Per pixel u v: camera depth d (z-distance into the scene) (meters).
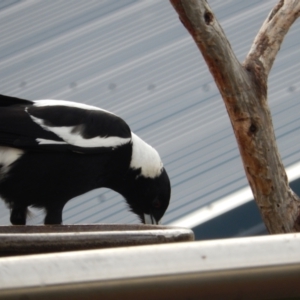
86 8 20.47
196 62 18.31
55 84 17.69
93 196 15.38
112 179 12.94
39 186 11.45
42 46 19.16
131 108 17.11
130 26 19.66
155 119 16.89
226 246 4.58
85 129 11.88
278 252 4.58
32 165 11.36
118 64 18.31
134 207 13.65
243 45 18.30
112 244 6.25
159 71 18.11
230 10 19.81
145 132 16.59
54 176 11.54
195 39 8.13
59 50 18.92
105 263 4.43
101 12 20.19
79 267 4.39
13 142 11.27
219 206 15.12
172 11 19.97
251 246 4.59
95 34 19.41
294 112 17.34
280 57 18.91
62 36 19.38
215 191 15.48
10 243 6.04
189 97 17.45
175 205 15.36
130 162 12.75
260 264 4.55
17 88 17.69
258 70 8.63
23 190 11.39
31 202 11.52
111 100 17.17
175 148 16.44
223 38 8.14
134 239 6.36
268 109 8.65
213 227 15.18
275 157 8.73
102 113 12.28
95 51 18.80
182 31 19.25
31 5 20.75
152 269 4.45
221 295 4.62
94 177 12.13
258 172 8.71
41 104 11.98
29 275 4.33
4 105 11.90
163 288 4.52
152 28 19.45
